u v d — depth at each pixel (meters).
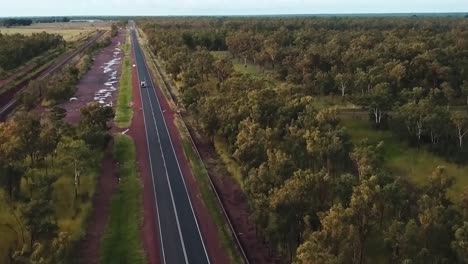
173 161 107.75
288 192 64.81
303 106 106.81
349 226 57.41
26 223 69.56
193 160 107.75
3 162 83.31
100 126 113.50
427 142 111.31
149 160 108.38
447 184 71.75
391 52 169.12
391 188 62.75
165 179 97.88
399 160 104.31
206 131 113.94
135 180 97.56
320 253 52.66
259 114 102.19
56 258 59.69
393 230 59.09
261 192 70.81
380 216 62.31
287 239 67.31
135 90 179.75
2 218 78.81
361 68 156.50
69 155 90.31
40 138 94.62
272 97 110.75
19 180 84.31
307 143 88.38
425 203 62.97
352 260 60.69
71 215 81.31
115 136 124.12
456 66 152.12
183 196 90.06
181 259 70.25
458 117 104.69
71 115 146.25
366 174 72.12
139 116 143.62
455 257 57.59
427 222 57.47
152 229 78.50
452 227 57.97
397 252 60.00
